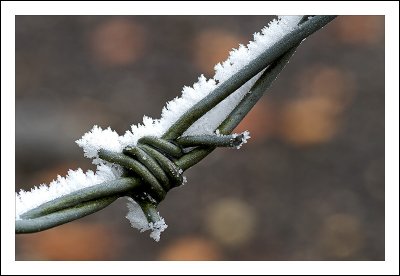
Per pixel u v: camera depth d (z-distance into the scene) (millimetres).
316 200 716
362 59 844
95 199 310
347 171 742
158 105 787
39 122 694
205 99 314
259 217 696
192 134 318
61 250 631
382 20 877
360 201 716
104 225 666
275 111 772
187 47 847
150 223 312
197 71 822
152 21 868
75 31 858
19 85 780
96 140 313
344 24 873
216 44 838
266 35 318
